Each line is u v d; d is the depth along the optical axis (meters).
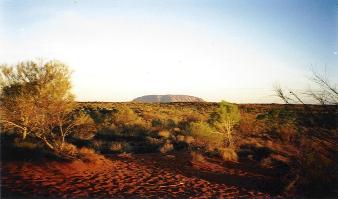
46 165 12.98
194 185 12.41
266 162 16.23
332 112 7.54
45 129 16.94
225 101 22.98
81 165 13.75
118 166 14.98
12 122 16.84
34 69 16.39
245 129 26.38
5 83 16.42
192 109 55.19
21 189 10.24
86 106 53.03
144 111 47.91
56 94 16.14
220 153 17.73
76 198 9.94
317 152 12.10
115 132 27.34
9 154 13.24
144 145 22.25
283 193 11.51
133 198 10.38
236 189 12.05
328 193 11.48
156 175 13.73
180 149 20.73
